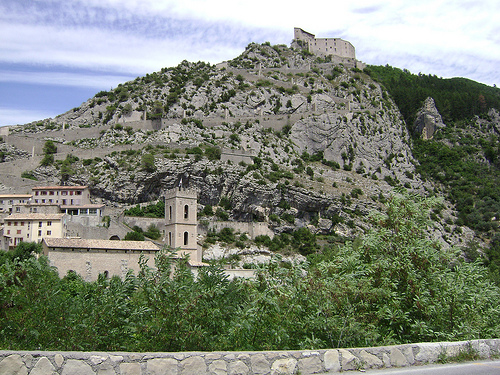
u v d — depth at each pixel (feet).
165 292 87.30
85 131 610.65
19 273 91.81
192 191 341.21
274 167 548.72
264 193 492.13
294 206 508.53
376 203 557.33
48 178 502.38
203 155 507.71
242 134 610.65
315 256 317.63
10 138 567.18
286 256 436.76
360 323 93.81
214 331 87.81
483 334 106.93
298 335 92.02
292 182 525.75
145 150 516.73
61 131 611.88
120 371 59.72
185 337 82.33
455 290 106.42
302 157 626.64
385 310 99.86
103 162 507.71
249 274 288.71
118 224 396.37
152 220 429.79
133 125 613.52
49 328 83.56
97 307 86.48
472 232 575.79
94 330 83.35
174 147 530.68
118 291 90.02
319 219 503.20
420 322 98.68
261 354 65.82
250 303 92.94
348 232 503.61
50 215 371.15
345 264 113.50
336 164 627.05
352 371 69.77
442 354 78.43
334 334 92.07
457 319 105.60
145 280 92.27
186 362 62.39
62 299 89.76
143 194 478.59
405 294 105.50
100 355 59.77
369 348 73.10
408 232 116.47
